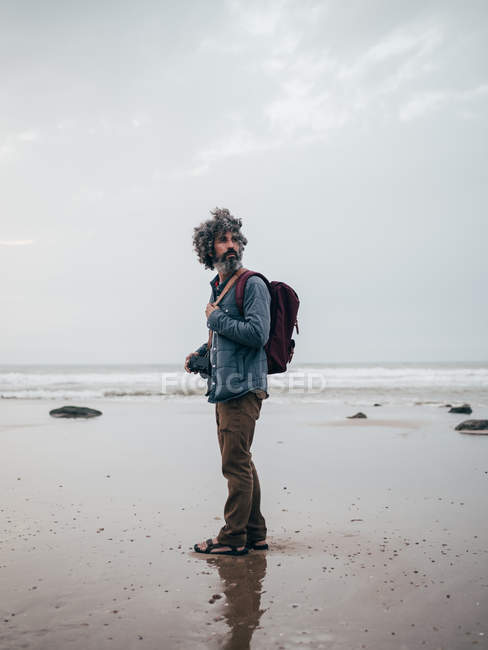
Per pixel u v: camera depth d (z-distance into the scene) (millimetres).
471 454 6184
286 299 2965
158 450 6645
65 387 24656
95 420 10492
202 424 9703
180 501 4023
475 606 2133
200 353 3121
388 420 10242
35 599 2238
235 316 2861
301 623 2008
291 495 4211
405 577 2453
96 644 1849
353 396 18656
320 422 9953
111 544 3000
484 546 2893
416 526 3307
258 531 2928
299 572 2547
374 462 5695
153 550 2896
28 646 1832
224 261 2910
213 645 1842
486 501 3939
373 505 3859
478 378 31016
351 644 1840
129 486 4555
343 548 2900
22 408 13570
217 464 5648
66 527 3336
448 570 2531
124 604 2188
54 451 6566
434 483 4605
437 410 12695
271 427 9172
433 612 2086
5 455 6258
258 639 1883
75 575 2516
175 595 2281
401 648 1808
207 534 3199
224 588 2357
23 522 3449
